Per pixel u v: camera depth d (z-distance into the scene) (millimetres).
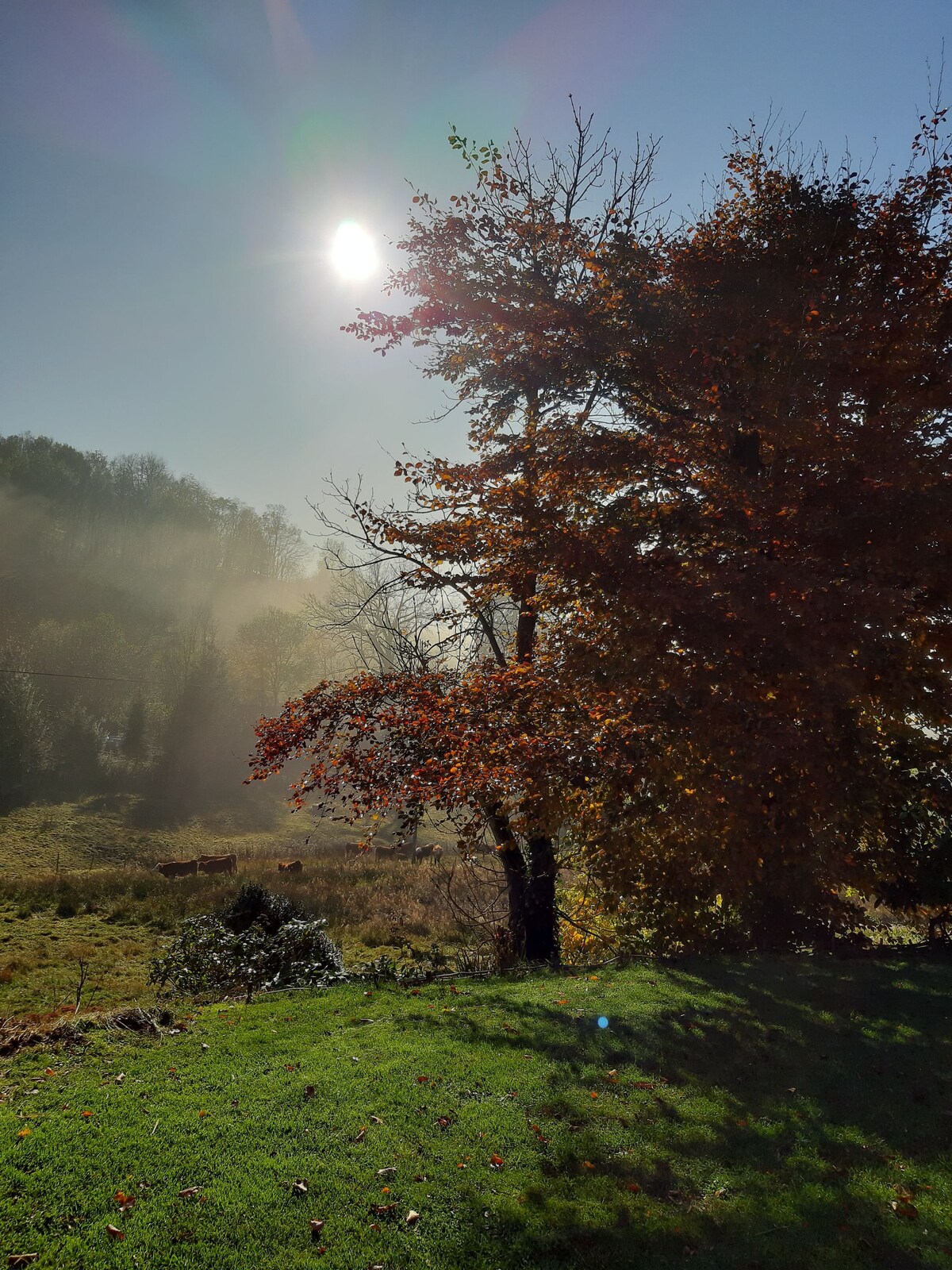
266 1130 5930
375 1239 4617
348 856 39719
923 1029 8336
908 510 8562
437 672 13719
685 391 11281
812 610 8148
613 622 9742
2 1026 8383
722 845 10758
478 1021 9008
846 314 10125
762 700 8867
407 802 11625
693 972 11148
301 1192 5055
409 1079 7078
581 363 11938
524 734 10664
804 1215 4945
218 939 13195
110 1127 5812
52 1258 4258
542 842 15000
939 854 12133
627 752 10188
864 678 8695
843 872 11555
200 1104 6348
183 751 57656
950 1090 6773
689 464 11656
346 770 12078
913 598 8633
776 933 12844
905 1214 4918
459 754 10852
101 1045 7828
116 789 52406
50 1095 6438
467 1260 4465
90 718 58281
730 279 10594
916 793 11648
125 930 21453
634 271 11359
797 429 9695
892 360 10047
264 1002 10344
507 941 15273
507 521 11789
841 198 11148
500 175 13109
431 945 19469
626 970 11586
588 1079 7172
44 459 109500
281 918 14633
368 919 22328
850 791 10445
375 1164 5477
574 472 11461
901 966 11188
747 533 9484
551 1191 5230
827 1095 6766
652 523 10578
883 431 9570
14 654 63469
